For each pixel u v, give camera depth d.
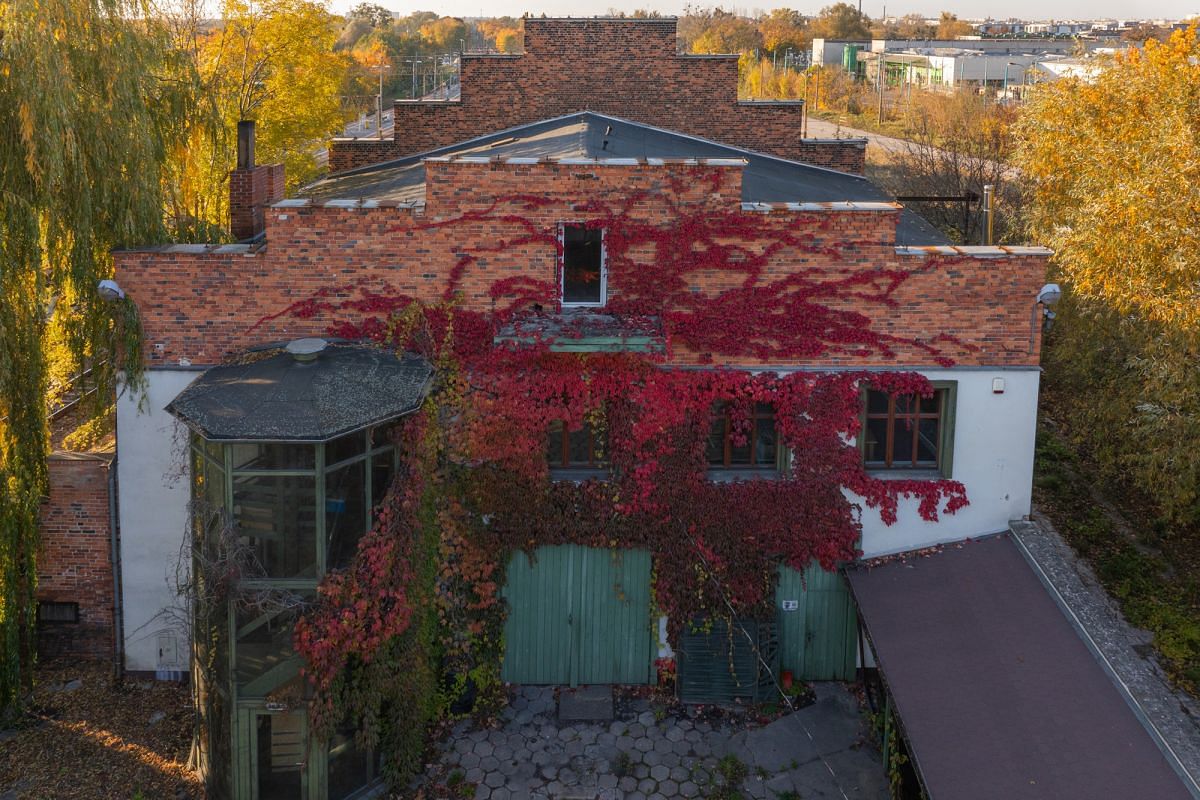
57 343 20.86
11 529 18.19
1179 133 19.89
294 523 15.59
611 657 19.61
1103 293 21.25
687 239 18.22
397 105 29.09
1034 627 16.70
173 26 35.41
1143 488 21.09
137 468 18.95
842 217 18.09
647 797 16.73
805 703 19.14
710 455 19.20
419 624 17.30
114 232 19.11
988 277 18.28
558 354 18.25
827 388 18.53
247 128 21.92
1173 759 13.43
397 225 18.12
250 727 16.19
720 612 19.06
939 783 13.55
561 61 28.91
